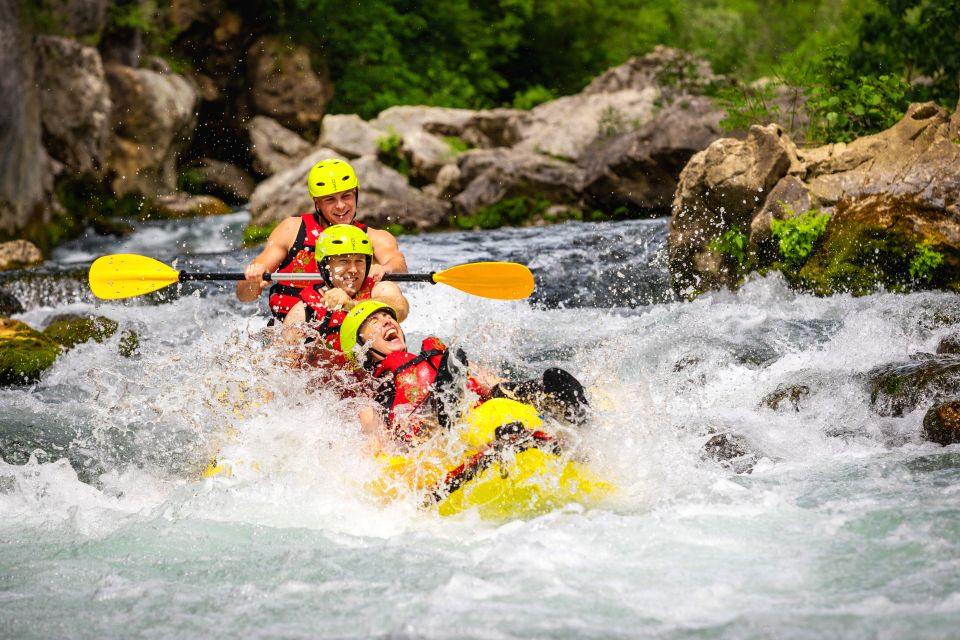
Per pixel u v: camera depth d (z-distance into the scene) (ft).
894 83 88.02
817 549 32.04
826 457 42.68
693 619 27.91
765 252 72.79
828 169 73.15
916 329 57.26
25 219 117.91
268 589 31.48
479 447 37.86
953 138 70.85
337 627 28.58
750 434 44.86
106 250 123.85
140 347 73.15
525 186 128.26
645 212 123.03
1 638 28.94
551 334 68.28
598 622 28.02
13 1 118.11
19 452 50.60
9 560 35.06
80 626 29.58
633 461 39.42
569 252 95.86
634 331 66.33
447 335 67.46
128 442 50.85
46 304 89.35
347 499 39.52
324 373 46.03
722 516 35.42
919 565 30.30
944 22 98.89
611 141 127.95
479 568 31.99
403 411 39.78
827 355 55.21
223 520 38.29
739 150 73.97
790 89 110.52
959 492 36.35
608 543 33.37
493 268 50.19
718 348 58.80
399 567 32.65
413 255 101.50
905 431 44.55
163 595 31.45
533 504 37.55
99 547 36.04
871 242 68.85
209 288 89.81
